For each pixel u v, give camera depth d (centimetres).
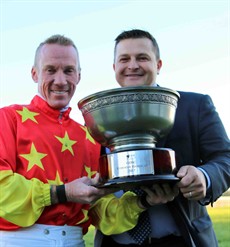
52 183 167
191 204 168
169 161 142
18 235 161
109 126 141
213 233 177
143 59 187
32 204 157
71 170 175
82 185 153
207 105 177
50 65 177
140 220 170
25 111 179
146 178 134
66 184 159
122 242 174
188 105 176
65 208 167
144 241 169
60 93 179
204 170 153
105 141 148
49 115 182
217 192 154
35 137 172
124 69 188
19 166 169
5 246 161
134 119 138
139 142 143
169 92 141
